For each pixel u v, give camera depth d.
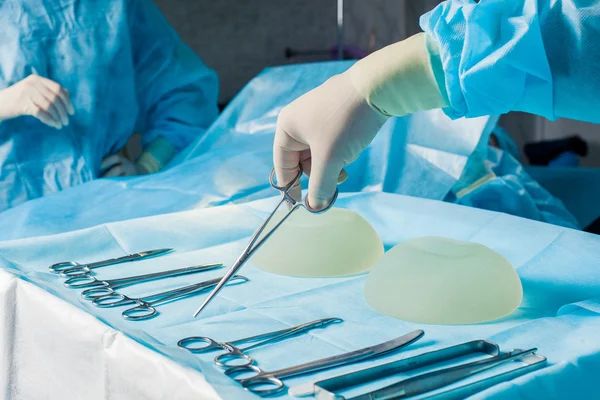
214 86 1.97
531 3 0.58
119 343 0.55
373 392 0.45
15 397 0.71
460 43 0.60
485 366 0.50
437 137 1.33
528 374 0.47
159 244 0.91
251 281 0.76
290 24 2.95
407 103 0.67
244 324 0.63
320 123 0.67
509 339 0.56
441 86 0.64
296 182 0.73
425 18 0.64
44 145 1.61
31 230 1.17
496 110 0.64
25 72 1.62
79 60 1.64
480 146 1.36
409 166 1.31
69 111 1.55
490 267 0.67
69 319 0.61
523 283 0.73
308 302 0.69
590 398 0.49
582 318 0.59
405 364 0.51
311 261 0.79
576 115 0.63
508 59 0.57
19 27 1.60
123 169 1.70
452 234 0.91
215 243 0.92
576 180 1.83
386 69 0.65
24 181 1.59
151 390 0.51
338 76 0.69
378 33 3.06
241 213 1.02
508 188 1.31
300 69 1.62
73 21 1.63
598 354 0.51
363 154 1.34
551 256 0.80
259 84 1.62
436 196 1.26
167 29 1.90
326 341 0.58
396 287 0.67
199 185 1.26
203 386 0.47
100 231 0.91
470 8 0.58
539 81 0.60
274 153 0.72
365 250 0.82
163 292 0.71
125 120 1.74
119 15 1.67
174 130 1.86
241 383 0.48
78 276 0.76
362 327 0.61
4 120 1.58
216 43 2.87
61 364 0.63
